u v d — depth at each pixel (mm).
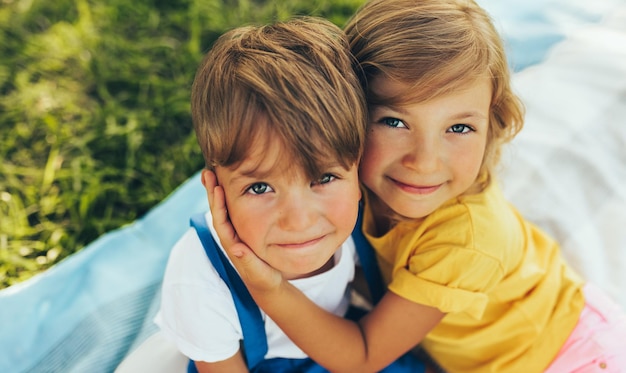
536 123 1832
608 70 1918
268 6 2389
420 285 1157
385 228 1284
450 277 1145
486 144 1206
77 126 2039
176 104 2100
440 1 1102
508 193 1691
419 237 1189
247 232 996
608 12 2137
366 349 1210
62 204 1844
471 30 1066
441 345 1324
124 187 1906
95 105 2115
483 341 1274
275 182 941
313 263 1022
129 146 1982
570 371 1265
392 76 1031
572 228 1616
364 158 1113
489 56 1074
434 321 1191
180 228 1722
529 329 1257
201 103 994
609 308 1330
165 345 1301
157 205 1891
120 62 2223
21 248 1742
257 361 1201
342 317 1301
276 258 1018
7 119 2049
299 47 995
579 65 1957
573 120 1816
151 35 2330
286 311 1104
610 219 1634
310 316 1131
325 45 1015
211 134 962
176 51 2277
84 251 1658
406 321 1186
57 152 1965
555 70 1959
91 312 1528
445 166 1081
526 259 1272
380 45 1054
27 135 2008
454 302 1139
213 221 1039
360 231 1298
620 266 1545
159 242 1697
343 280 1247
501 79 1119
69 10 2387
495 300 1248
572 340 1283
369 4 1159
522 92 1902
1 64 2211
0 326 1504
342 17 2322
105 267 1627
